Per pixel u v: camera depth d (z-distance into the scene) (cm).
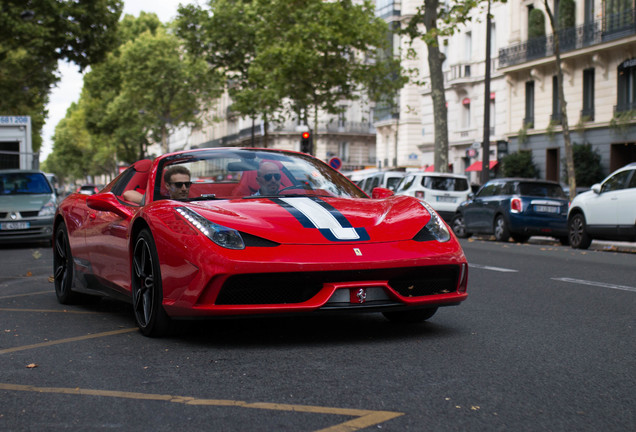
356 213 483
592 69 3125
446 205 2153
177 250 444
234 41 4591
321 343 454
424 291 466
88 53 2705
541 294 701
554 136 3272
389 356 415
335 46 3481
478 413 304
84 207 640
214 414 307
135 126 6594
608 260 1165
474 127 3938
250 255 424
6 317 591
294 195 534
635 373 375
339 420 297
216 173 553
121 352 438
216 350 437
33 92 3064
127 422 300
